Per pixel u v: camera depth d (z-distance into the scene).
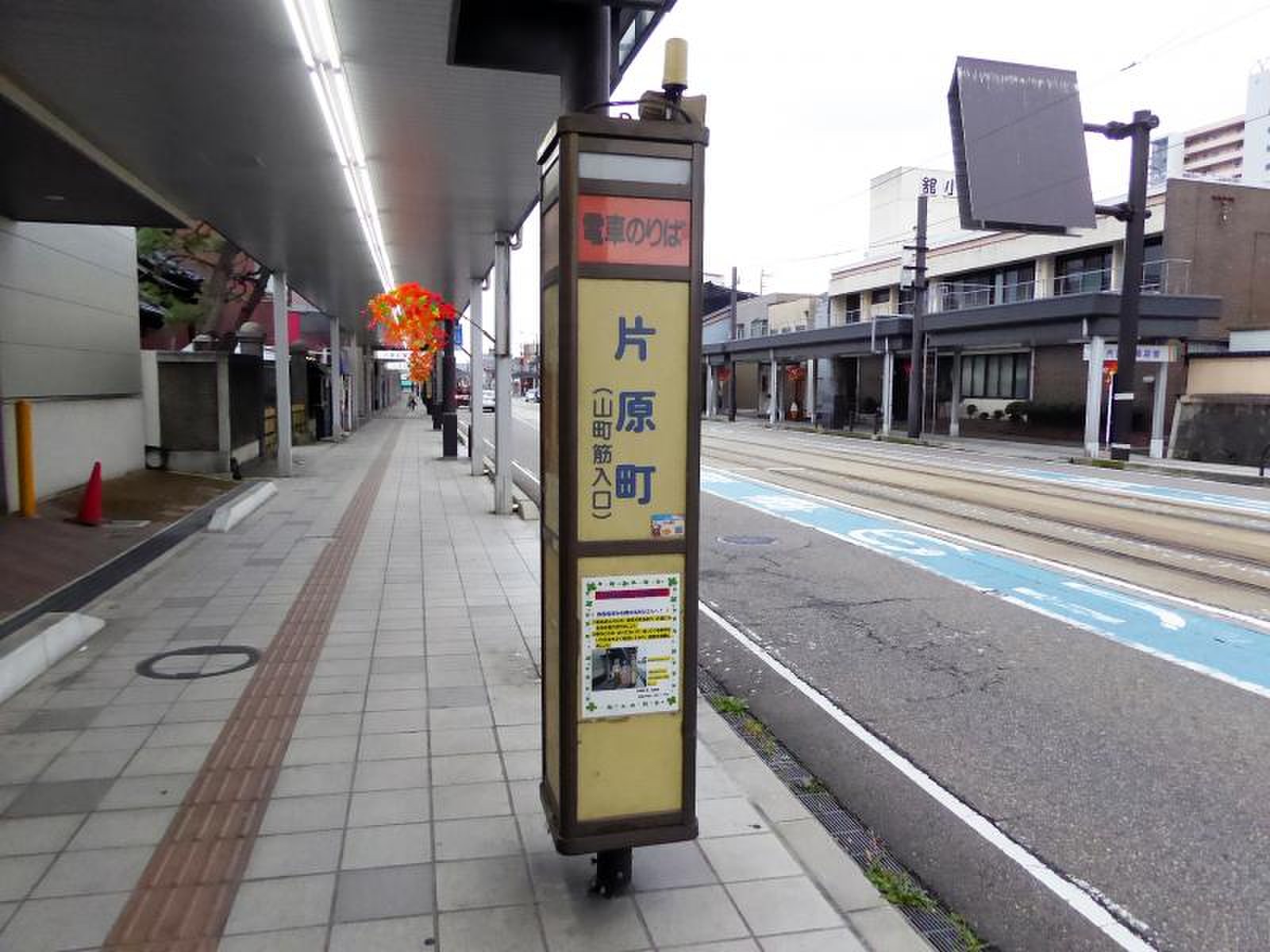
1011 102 20.88
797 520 12.67
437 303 16.97
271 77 6.39
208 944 2.91
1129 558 9.91
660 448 3.00
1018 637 6.92
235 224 11.95
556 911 3.13
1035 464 22.39
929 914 3.38
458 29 3.63
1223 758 4.77
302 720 4.84
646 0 3.36
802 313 51.22
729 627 7.23
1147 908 3.45
